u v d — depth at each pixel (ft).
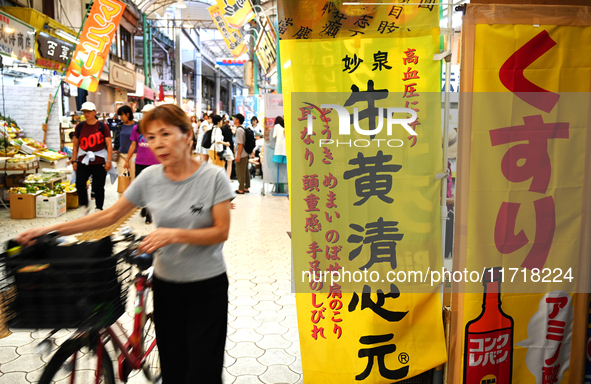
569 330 8.05
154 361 8.30
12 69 31.40
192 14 93.45
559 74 7.41
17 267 5.66
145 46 68.44
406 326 7.96
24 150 27.48
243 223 23.50
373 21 7.45
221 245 6.88
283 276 15.25
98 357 6.53
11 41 24.63
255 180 43.16
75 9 42.45
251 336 10.84
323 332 7.92
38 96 31.53
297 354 10.02
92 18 25.12
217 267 6.72
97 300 5.87
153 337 8.11
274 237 20.67
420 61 7.54
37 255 5.96
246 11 23.84
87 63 25.44
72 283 5.77
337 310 7.89
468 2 7.87
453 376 7.99
